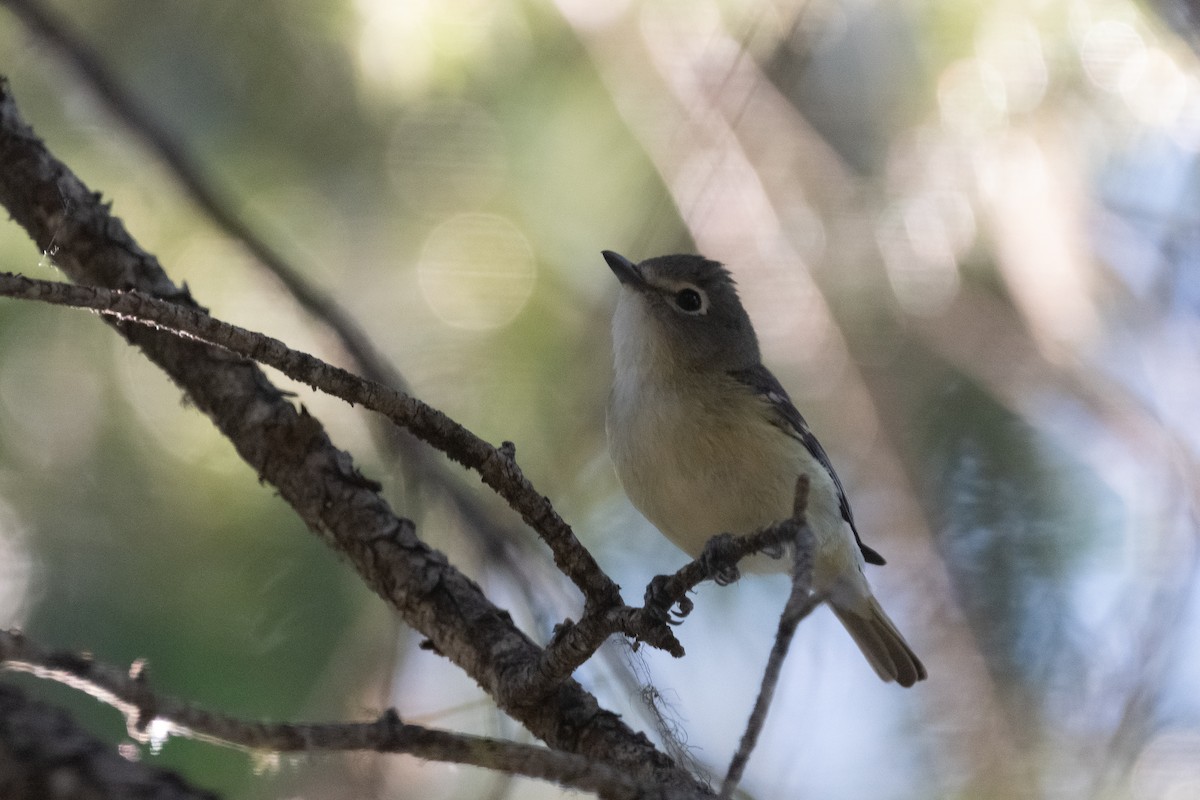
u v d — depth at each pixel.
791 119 10.18
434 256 9.87
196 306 7.32
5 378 9.16
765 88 10.12
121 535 9.09
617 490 10.48
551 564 8.87
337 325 8.54
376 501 7.18
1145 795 9.73
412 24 9.67
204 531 9.16
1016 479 10.54
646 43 9.91
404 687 8.91
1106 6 9.36
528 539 9.70
